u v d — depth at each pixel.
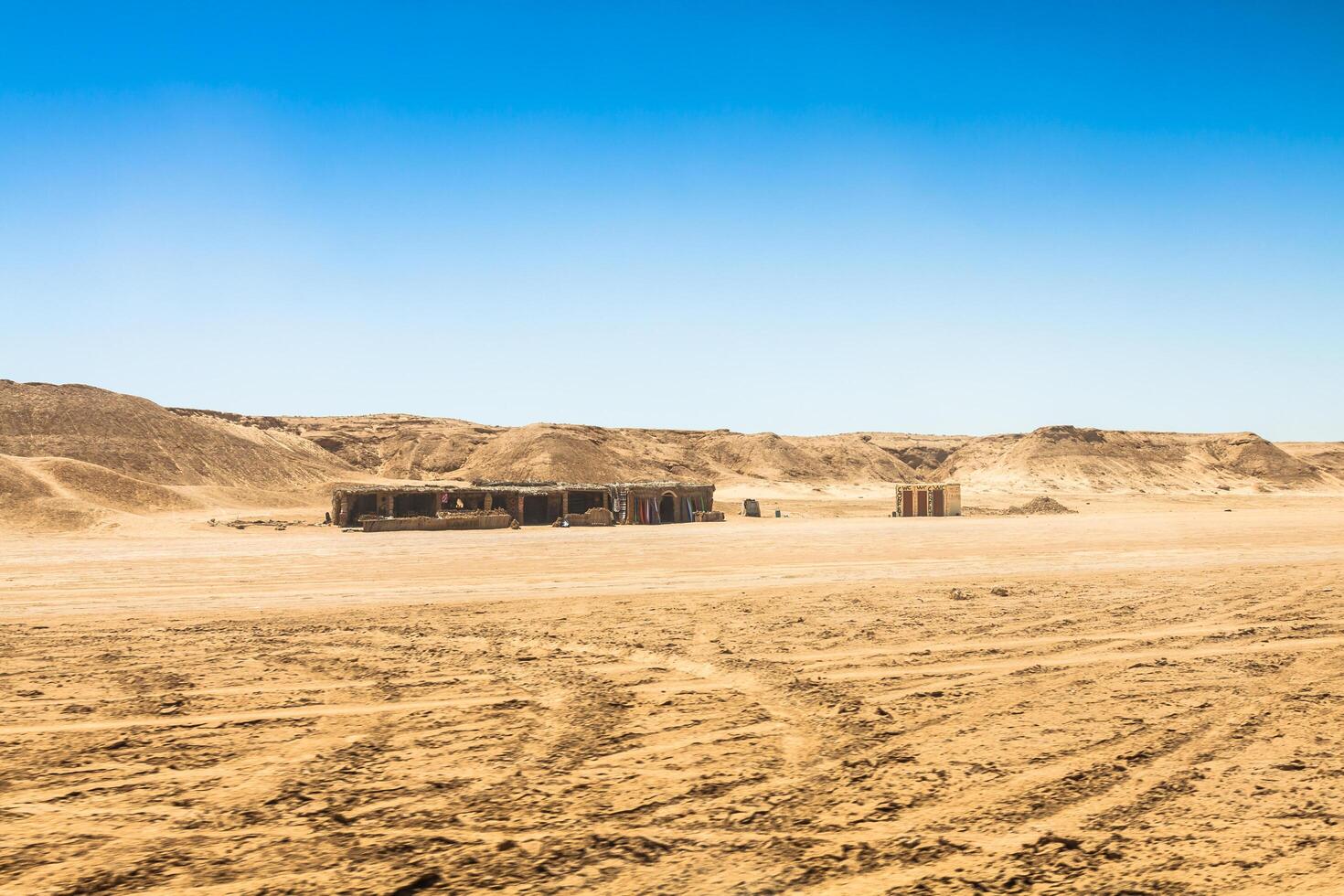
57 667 13.27
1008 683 12.05
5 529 51.62
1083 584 24.14
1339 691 11.49
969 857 6.27
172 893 5.72
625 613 19.03
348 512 60.78
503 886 5.80
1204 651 14.41
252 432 123.50
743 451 163.25
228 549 39.00
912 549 37.94
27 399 102.75
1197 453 189.00
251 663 13.60
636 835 6.68
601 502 71.31
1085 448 171.38
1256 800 7.41
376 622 17.86
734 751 8.89
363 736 9.51
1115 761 8.52
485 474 126.81
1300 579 25.23
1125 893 5.69
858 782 7.91
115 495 65.94
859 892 5.70
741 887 5.78
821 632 16.36
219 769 8.38
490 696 11.38
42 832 6.80
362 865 6.15
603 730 9.72
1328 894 5.66
